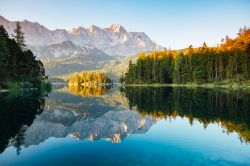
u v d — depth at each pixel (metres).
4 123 31.53
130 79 180.00
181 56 152.25
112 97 79.94
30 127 29.91
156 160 18.59
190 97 67.06
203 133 27.00
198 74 137.00
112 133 28.12
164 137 25.66
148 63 170.00
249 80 116.25
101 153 20.47
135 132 28.39
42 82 132.38
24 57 115.56
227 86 118.50
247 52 124.06
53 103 59.75
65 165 17.81
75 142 24.16
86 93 107.12
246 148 21.45
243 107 45.28
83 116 40.88
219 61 131.25
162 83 159.75
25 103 53.78
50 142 24.03
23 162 18.52
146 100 63.84
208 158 18.97
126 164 17.81
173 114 39.91
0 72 85.00
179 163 17.95
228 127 29.52
